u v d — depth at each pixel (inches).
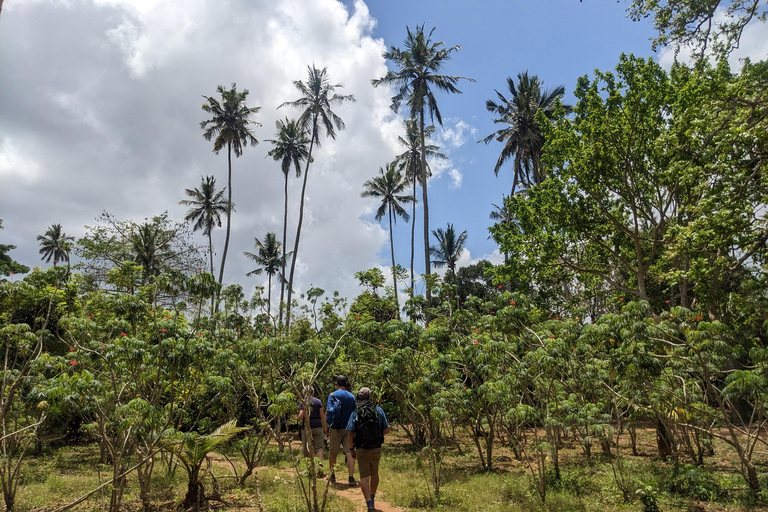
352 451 241.6
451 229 1674.5
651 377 259.1
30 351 281.7
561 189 654.5
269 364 308.0
